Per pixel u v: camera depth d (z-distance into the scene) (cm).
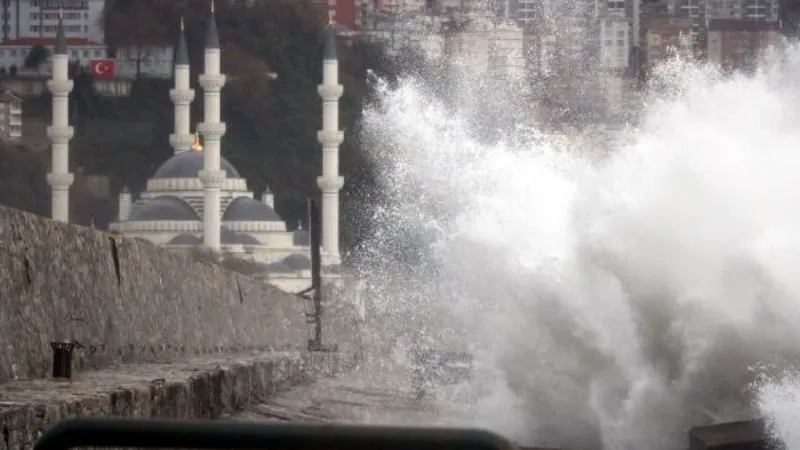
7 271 4506
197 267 8281
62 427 1269
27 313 4656
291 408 6194
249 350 9819
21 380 4356
